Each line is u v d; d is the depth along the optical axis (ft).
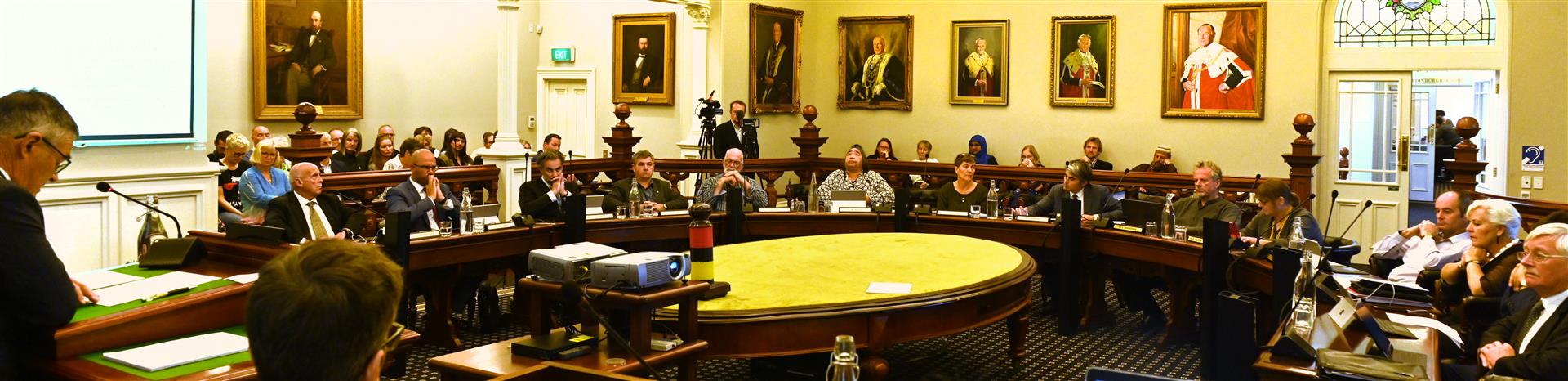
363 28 37.93
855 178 25.86
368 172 22.29
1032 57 37.09
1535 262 11.35
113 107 18.54
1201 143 34.58
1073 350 19.17
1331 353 9.74
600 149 40.86
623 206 22.88
